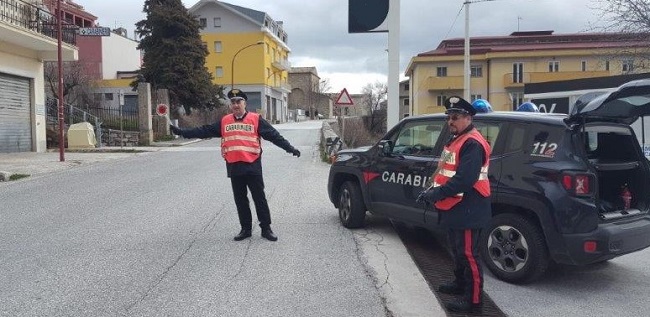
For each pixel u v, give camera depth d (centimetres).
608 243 476
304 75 9438
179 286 496
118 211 848
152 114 2892
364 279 520
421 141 634
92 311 438
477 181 430
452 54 4859
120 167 1525
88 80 4462
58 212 846
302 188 1088
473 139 423
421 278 525
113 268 550
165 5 3319
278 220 782
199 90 3356
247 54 6328
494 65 4750
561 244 482
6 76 1892
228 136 646
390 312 441
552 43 4991
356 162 716
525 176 509
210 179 1218
